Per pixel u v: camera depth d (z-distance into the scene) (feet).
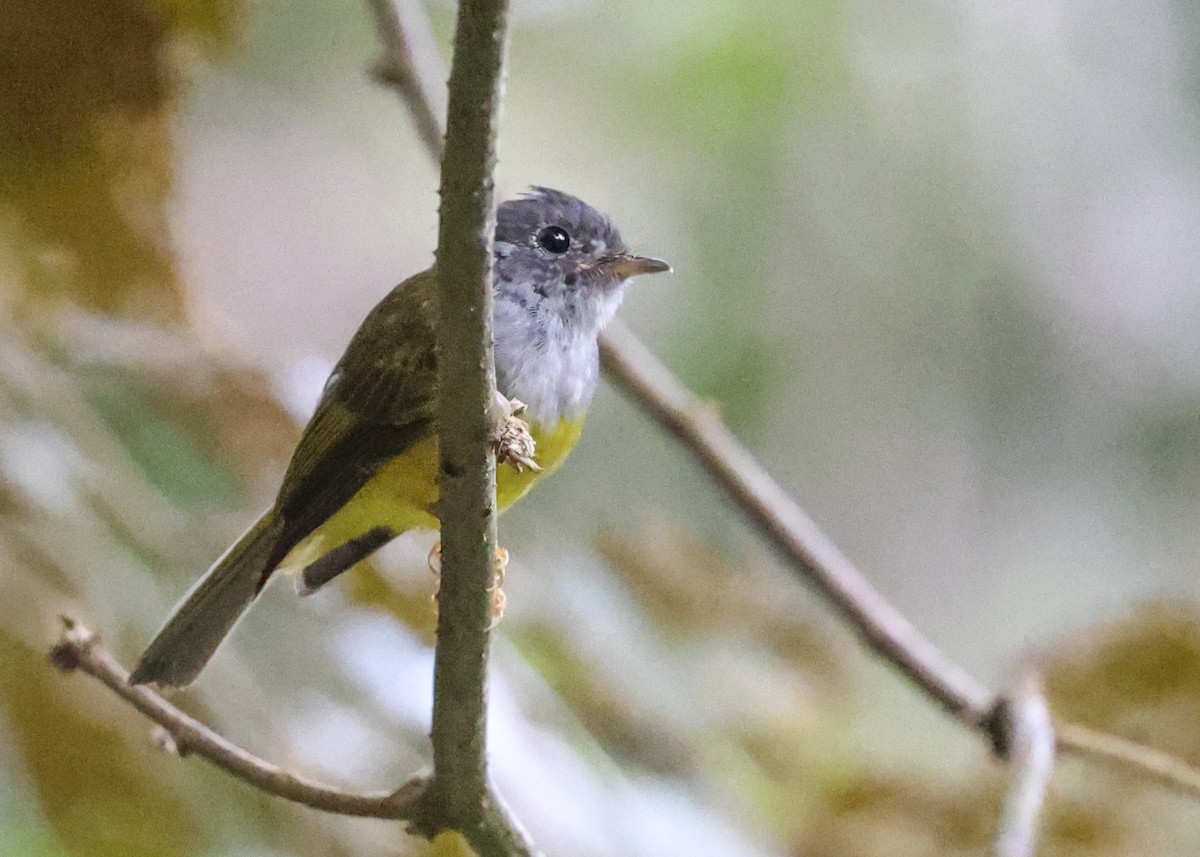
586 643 11.66
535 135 12.02
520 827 11.40
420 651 11.59
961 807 11.62
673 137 11.99
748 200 12.00
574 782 11.55
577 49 12.01
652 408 11.73
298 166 12.26
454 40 11.27
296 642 11.59
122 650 11.56
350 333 12.21
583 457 12.03
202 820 11.55
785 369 12.02
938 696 11.64
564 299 11.60
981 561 12.15
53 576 11.55
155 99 11.47
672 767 11.65
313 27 12.09
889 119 12.02
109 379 11.60
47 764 11.52
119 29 11.44
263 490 11.64
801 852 11.63
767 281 12.01
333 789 11.39
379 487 11.54
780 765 11.68
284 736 11.57
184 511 11.68
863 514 12.13
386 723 11.58
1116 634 11.59
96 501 11.60
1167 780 11.55
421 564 11.62
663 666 11.69
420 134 11.66
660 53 11.97
